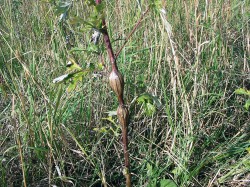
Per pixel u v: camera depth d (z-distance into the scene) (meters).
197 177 0.33
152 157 0.34
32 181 0.33
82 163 0.35
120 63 0.43
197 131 0.36
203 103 0.38
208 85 0.41
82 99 0.38
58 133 0.34
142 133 0.37
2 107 0.40
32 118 0.35
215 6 0.46
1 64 0.47
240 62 0.46
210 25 0.46
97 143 0.34
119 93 0.24
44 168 0.33
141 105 0.39
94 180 0.34
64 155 0.34
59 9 0.23
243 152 0.34
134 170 0.34
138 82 0.41
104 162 0.34
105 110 0.38
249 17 0.51
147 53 0.45
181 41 0.46
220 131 0.37
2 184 0.31
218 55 0.45
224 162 0.34
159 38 0.45
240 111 0.39
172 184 0.31
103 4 0.22
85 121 0.38
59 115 0.34
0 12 0.58
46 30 0.50
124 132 0.26
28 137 0.34
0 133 0.36
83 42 0.46
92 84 0.40
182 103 0.35
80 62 0.43
